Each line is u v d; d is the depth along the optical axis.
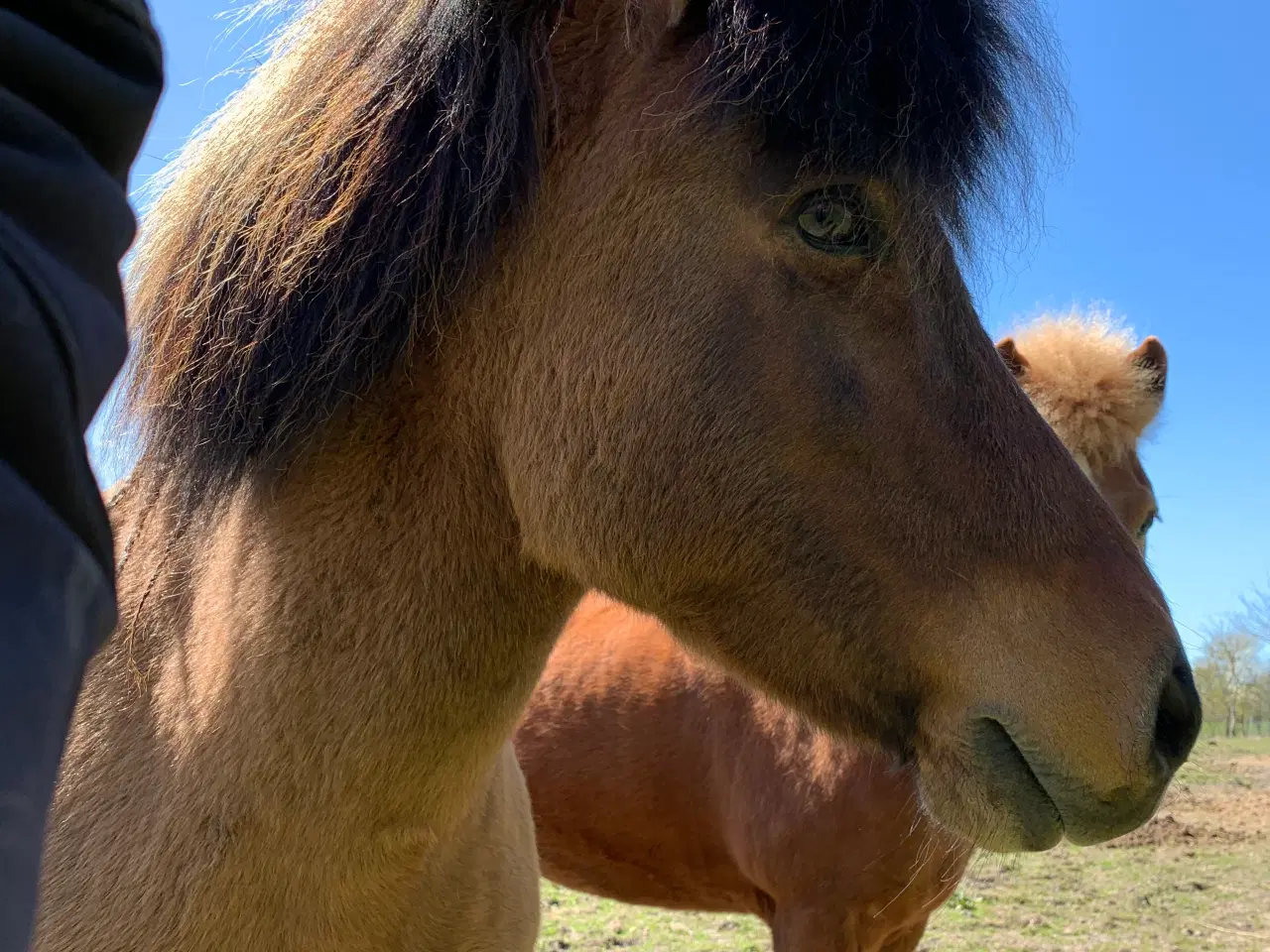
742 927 5.34
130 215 0.63
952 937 5.23
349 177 1.23
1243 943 5.24
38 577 0.46
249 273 1.24
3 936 0.38
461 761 1.35
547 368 1.28
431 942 1.45
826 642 1.26
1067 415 3.27
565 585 1.41
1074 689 1.17
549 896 6.07
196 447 1.26
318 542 1.26
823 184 1.20
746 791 3.14
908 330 1.24
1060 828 1.22
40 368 0.50
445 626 1.30
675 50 1.26
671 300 1.24
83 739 1.35
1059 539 1.23
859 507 1.23
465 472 1.30
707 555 1.27
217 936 1.23
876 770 2.81
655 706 3.46
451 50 1.24
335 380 1.23
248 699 1.25
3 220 0.53
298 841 1.25
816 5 1.18
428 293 1.25
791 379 1.22
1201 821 9.16
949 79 1.20
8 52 0.58
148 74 0.71
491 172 1.22
